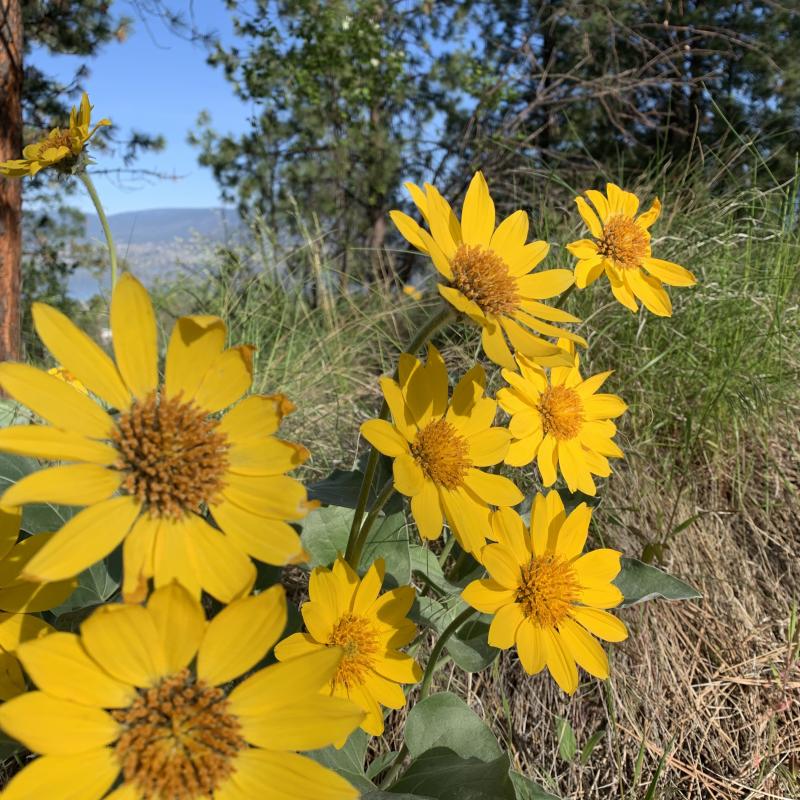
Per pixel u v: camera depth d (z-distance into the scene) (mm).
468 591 280
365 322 766
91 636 161
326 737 174
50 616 275
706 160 946
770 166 1488
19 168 356
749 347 631
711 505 546
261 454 200
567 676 276
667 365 609
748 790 417
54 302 1838
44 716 157
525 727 425
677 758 425
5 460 309
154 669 173
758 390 578
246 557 185
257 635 173
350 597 284
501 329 261
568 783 405
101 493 179
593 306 641
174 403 199
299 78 1650
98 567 290
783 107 1650
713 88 1790
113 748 166
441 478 272
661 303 402
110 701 167
